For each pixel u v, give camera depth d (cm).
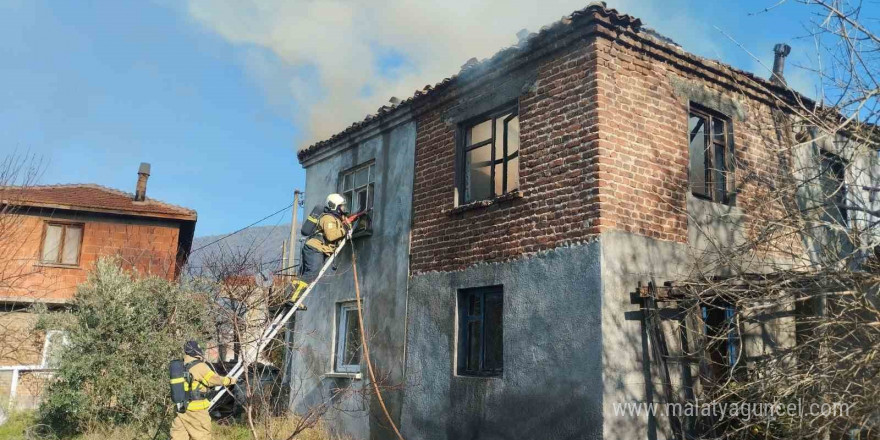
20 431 1213
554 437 802
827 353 619
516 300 890
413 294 1080
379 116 1230
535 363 845
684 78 946
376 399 1108
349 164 1336
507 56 962
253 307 930
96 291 1306
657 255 848
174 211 1972
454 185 1045
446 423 965
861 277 629
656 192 868
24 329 1458
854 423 598
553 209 866
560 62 898
